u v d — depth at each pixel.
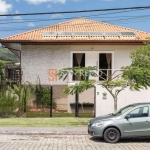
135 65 18.69
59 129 16.02
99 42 24.09
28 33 26.11
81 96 23.61
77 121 18.92
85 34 25.23
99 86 20.98
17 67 25.70
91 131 13.20
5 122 18.42
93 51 24.83
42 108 24.25
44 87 24.59
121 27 28.81
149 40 20.00
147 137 13.59
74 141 13.23
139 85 16.73
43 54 24.75
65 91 17.36
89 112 23.45
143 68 16.39
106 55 25.11
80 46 24.81
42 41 23.86
